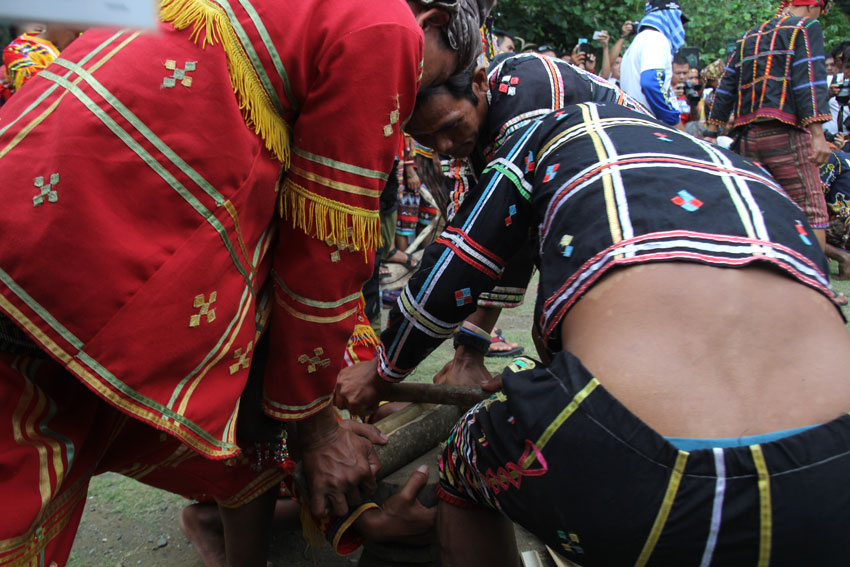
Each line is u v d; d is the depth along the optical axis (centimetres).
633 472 94
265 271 132
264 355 143
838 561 93
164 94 104
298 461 164
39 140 101
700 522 92
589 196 114
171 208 106
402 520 158
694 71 753
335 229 123
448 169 231
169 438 134
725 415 93
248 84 111
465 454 121
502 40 469
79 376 103
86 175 99
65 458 109
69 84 103
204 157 106
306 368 134
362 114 117
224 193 109
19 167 101
